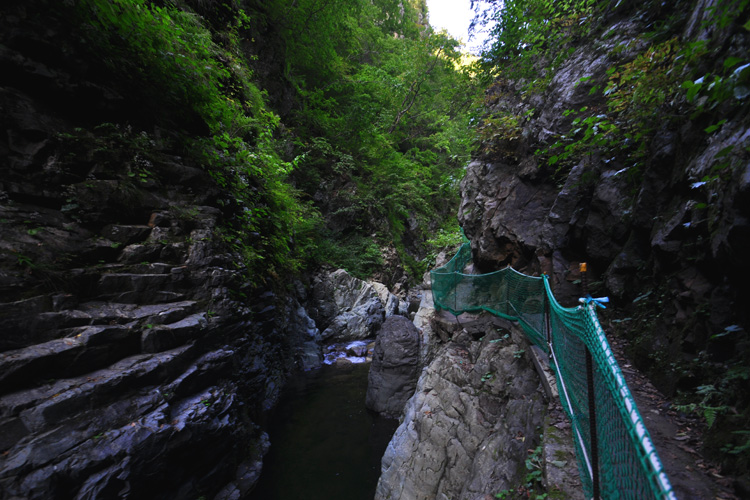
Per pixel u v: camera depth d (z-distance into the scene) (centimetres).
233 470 555
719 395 257
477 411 558
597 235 514
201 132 646
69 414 310
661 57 388
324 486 651
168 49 503
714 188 288
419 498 540
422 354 966
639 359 370
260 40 1430
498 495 381
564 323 319
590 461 242
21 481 267
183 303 473
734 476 216
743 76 208
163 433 362
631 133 454
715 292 288
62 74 404
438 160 3030
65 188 400
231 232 665
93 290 388
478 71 1009
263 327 823
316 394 1023
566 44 724
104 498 307
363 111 1980
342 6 1752
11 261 328
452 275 914
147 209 488
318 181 1891
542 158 664
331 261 1780
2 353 296
